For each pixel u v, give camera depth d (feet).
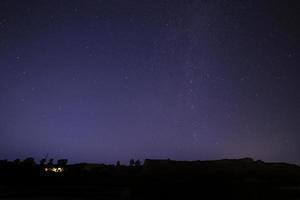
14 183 54.85
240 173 38.27
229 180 35.86
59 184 54.60
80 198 43.96
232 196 33.35
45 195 46.39
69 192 48.47
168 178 37.55
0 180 55.67
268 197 32.30
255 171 38.86
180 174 38.52
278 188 32.81
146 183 37.11
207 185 34.76
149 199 35.19
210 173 38.42
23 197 44.88
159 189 35.94
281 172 38.68
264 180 35.58
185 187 35.17
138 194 36.45
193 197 34.27
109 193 47.16
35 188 51.16
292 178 36.76
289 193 32.04
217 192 33.99
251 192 33.14
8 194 46.21
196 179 36.68
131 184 38.78
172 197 34.94
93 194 46.65
